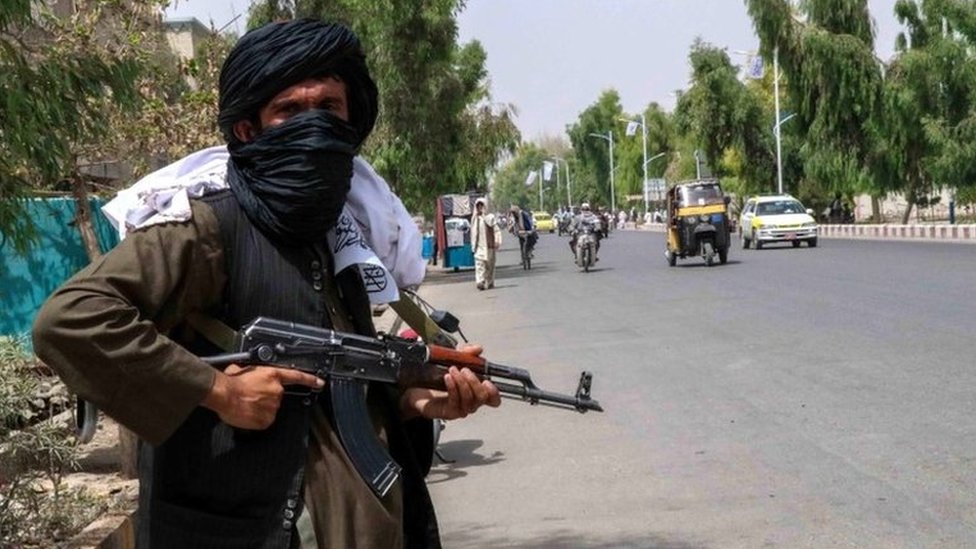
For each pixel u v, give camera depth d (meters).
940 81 40.84
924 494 5.70
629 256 36.25
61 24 7.47
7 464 4.54
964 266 21.19
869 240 39.16
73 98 4.82
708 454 6.92
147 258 1.89
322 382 1.96
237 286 1.98
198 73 10.30
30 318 9.76
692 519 5.57
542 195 155.38
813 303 15.59
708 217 27.02
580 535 5.42
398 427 2.21
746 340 12.03
